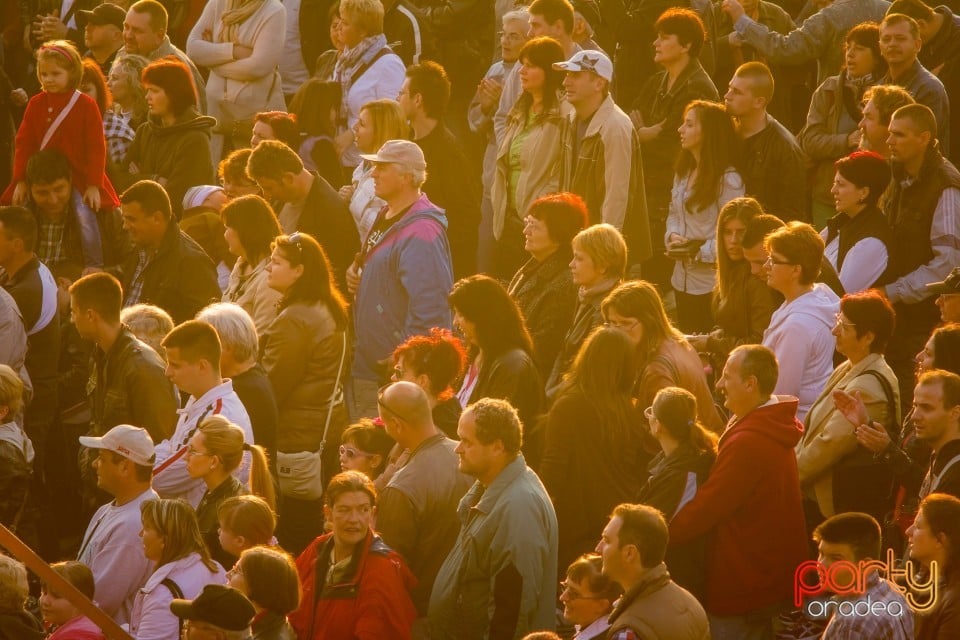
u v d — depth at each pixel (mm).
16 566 25500
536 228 32812
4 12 51844
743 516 25547
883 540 26703
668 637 21844
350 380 36000
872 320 27562
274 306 34094
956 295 29938
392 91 44562
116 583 26828
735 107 37594
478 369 29891
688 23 41344
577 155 38250
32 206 40562
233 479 27031
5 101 49344
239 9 47781
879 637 21797
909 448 27156
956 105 42500
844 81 41031
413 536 26312
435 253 35562
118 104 45000
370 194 38312
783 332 29391
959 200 34062
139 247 37156
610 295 28969
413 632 27141
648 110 42438
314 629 24172
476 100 47688
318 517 33406
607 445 27344
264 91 48344
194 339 29000
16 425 31812
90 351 37562
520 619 24562
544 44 38781
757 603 25578
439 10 50000
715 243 37250
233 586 22469
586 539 27531
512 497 24766
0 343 34500
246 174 38531
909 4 42344
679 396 25969
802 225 29812
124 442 27094
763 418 25734
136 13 46625
